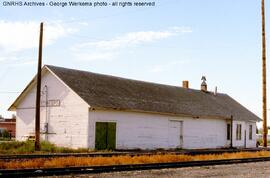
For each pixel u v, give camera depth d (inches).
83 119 1212.5
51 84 1322.6
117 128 1274.6
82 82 1318.9
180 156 949.2
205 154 1144.8
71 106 1251.8
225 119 1712.6
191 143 1539.1
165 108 1441.9
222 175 652.7
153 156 933.2
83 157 849.5
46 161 749.3
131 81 1558.8
